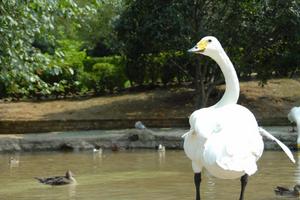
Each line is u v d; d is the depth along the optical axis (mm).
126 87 32562
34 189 13102
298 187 12094
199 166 9648
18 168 16562
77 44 35438
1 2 14492
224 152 8609
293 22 24969
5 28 14695
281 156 18078
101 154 19750
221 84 30516
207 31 25578
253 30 25859
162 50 26266
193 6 25375
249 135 9000
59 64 17219
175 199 11711
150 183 13680
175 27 24719
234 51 26656
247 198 11766
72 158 18719
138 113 28141
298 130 19938
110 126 25656
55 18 16406
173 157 18531
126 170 15828
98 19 33562
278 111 27812
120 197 12000
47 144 21000
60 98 31562
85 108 29141
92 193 12516
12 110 29000
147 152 20094
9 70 15062
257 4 25422
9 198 12094
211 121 9203
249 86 30625
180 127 25266
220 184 13352
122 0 31578
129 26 26344
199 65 26344
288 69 27750
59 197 12117
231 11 25953
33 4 15383
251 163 8742
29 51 15930
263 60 27641
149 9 25516
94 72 32156
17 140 20969
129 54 27906
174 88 31391
